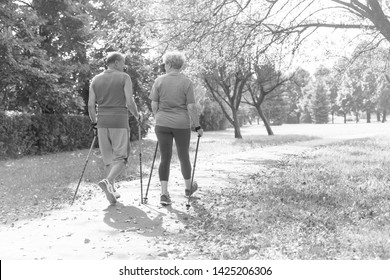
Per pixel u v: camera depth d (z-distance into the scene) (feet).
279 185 33.32
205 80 117.08
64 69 83.76
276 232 20.20
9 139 67.92
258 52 46.75
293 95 362.12
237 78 115.96
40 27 83.87
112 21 90.27
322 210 24.76
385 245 17.78
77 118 85.92
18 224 23.16
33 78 74.64
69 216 23.89
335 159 51.34
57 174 43.57
